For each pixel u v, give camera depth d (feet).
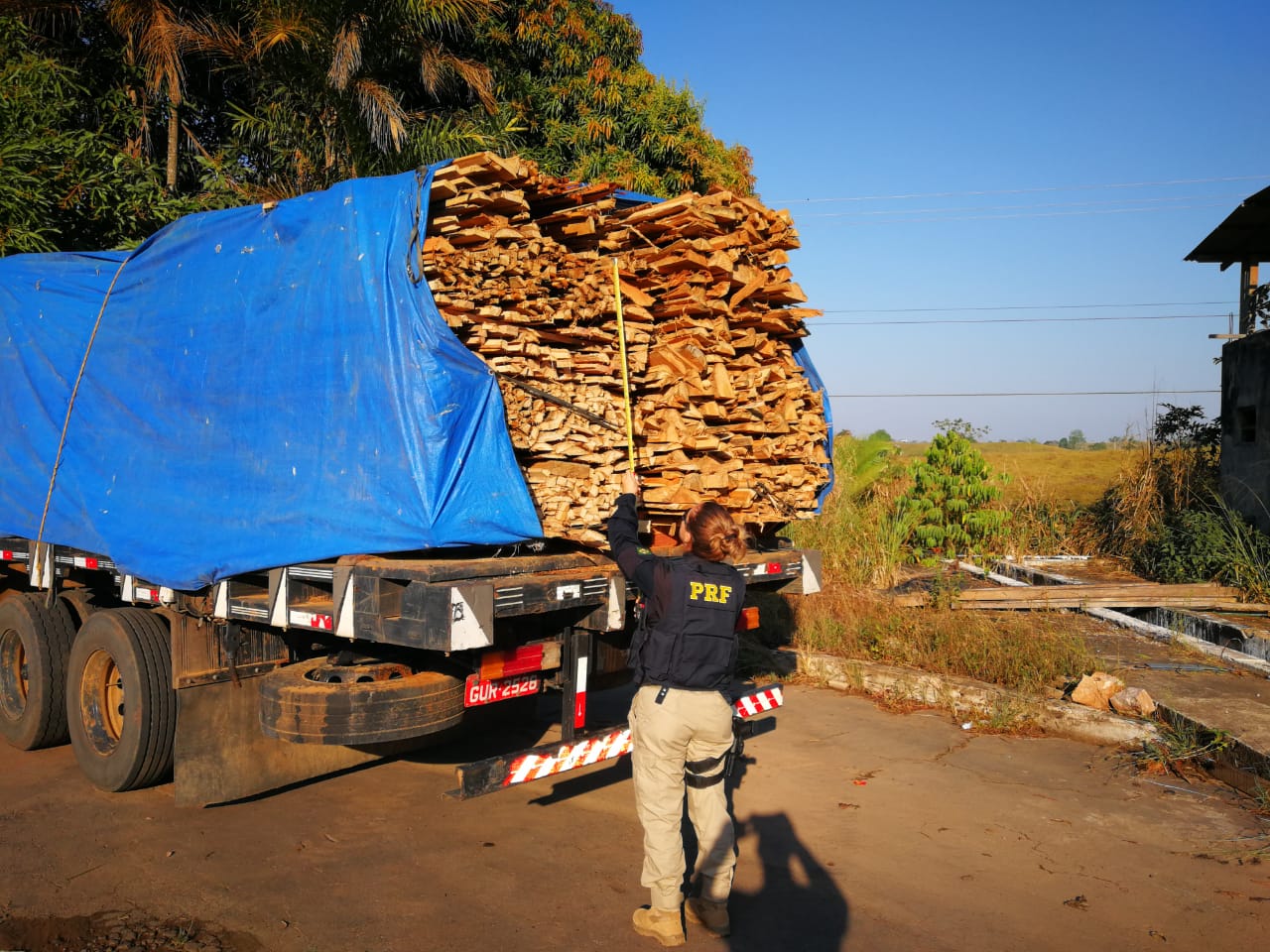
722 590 11.96
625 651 15.94
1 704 19.72
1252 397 37.93
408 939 11.50
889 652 25.62
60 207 35.42
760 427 17.57
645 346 16.39
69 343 18.37
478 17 43.75
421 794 16.58
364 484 12.84
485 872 13.41
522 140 49.98
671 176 57.00
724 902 11.77
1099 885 13.14
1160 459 45.83
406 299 12.53
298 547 13.44
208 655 15.33
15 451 19.43
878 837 14.80
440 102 47.19
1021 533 46.83
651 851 11.54
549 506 13.98
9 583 23.13
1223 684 22.16
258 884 12.96
